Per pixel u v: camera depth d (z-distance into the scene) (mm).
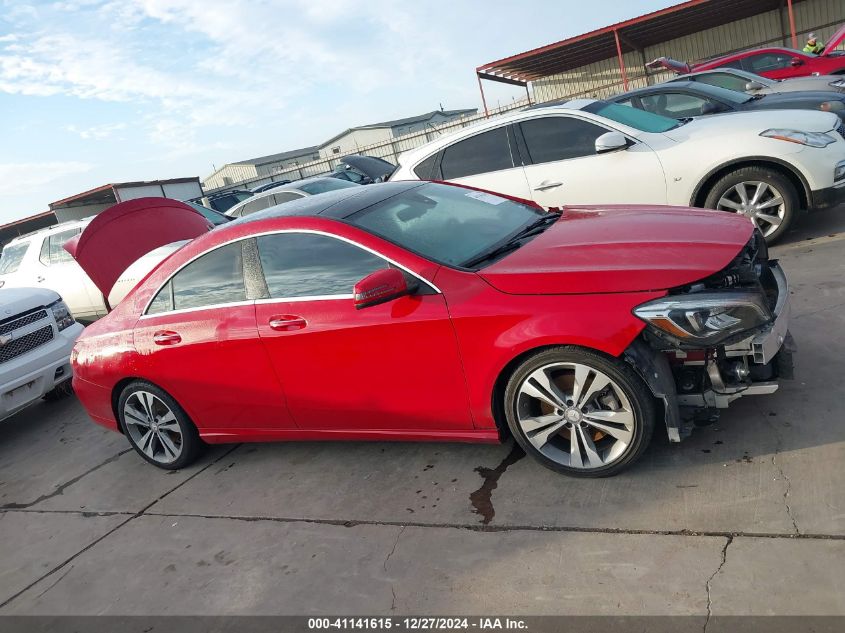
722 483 2795
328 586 2807
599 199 5914
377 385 3318
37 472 4914
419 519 3107
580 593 2406
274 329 3480
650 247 2949
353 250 3322
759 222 5574
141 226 5801
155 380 4047
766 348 2705
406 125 47281
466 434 3256
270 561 3086
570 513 2861
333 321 3303
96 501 4195
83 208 31703
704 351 2801
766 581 2244
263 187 17297
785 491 2652
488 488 3211
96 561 3475
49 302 5938
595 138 5953
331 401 3504
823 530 2402
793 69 10992
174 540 3486
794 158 5211
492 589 2541
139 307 4105
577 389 2898
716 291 2688
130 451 4898
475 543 2832
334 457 3943
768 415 3193
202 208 11258
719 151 5418
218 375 3781
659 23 19047
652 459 3088
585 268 2873
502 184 6352
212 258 3791
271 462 4094
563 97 24750
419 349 3119
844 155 5285
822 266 4969
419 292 3117
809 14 19953
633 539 2604
